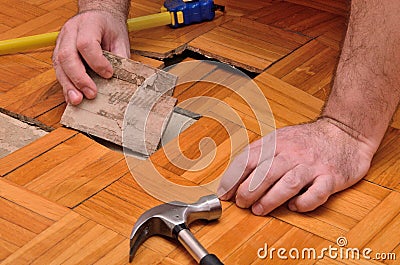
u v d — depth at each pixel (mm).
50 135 1449
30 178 1334
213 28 1827
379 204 1284
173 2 1854
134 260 1162
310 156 1278
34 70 1678
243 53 1723
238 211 1267
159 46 1749
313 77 1633
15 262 1155
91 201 1281
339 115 1314
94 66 1454
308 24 1849
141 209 1267
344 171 1284
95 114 1457
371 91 1280
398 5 1215
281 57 1708
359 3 1278
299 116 1510
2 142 1472
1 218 1242
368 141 1327
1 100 1567
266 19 1870
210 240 1203
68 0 2006
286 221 1247
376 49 1255
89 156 1392
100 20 1547
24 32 1836
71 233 1212
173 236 1173
